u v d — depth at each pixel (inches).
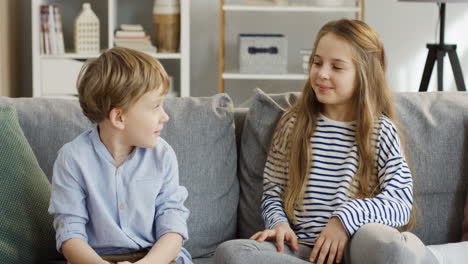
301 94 72.8
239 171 73.8
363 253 57.3
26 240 61.7
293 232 64.5
